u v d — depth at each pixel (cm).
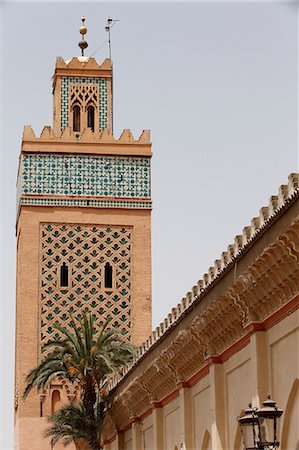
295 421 2342
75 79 5744
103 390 4678
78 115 5725
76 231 5500
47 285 5416
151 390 3850
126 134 5634
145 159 5622
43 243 5466
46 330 5366
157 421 3853
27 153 5547
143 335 5412
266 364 2523
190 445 3362
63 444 4962
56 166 5556
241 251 2503
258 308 2538
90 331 4603
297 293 2303
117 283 5459
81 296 5422
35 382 4606
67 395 5291
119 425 4703
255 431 2080
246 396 2698
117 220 5525
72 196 5525
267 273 2392
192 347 3142
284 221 2217
